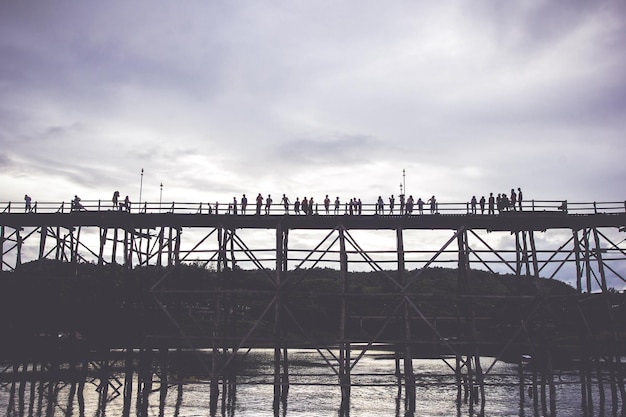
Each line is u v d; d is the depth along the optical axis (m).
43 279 31.61
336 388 41.09
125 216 31.70
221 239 31.22
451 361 61.69
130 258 32.47
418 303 67.56
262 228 32.41
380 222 31.09
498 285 69.75
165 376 32.22
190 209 31.66
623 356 50.03
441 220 30.78
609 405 32.59
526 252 29.70
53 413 28.91
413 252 29.77
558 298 29.38
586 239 31.19
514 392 38.34
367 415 29.67
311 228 32.47
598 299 29.98
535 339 36.22
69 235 32.91
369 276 94.88
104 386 31.95
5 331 31.78
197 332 66.81
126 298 32.22
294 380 46.28
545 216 30.22
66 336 43.16
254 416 29.03
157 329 33.19
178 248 32.16
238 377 46.91
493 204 30.92
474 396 34.12
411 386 29.23
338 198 31.95
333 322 66.19
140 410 30.09
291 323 65.38
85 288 31.80
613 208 30.08
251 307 73.62
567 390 39.44
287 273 33.47
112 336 33.03
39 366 46.50
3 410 29.25
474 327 30.42
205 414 29.27
